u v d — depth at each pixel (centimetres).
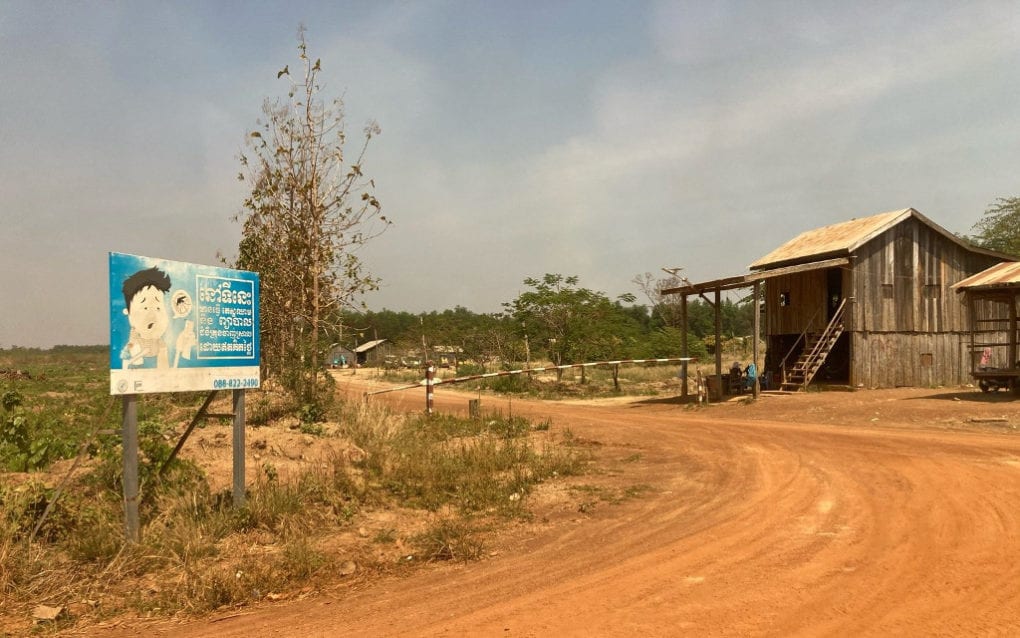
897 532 690
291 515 754
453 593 577
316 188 1566
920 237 2627
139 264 678
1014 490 845
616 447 1388
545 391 3162
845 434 1412
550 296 3609
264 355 1675
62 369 5491
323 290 1581
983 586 529
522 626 491
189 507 744
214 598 564
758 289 2234
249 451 1041
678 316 5803
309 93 1568
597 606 525
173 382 705
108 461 822
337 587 606
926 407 1719
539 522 819
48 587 579
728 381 2477
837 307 2784
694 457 1226
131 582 604
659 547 688
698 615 494
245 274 782
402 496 909
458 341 5941
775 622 475
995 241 4956
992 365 2702
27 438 1035
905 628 457
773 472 1045
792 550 649
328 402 1434
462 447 1163
